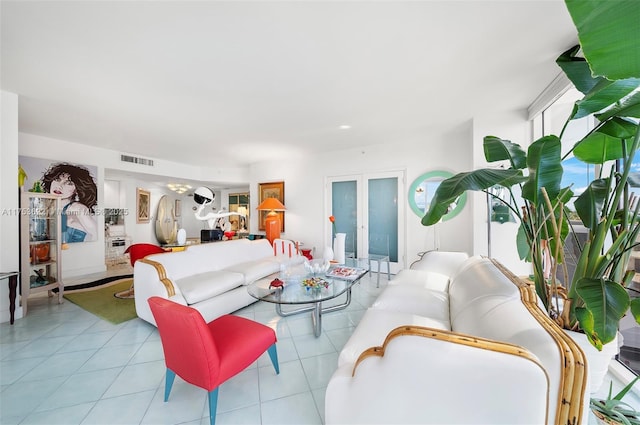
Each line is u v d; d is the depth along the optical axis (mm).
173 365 1469
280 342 2230
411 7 1434
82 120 3178
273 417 1423
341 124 3381
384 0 1386
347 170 4738
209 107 2801
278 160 5574
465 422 815
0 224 2551
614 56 720
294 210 5406
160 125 3373
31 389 1642
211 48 1790
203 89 2385
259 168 5848
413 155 4152
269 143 4297
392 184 4375
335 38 1693
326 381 1724
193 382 1382
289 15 1485
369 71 2102
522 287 1338
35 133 3709
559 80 2180
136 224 6539
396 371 885
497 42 1733
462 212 3814
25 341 2242
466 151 3742
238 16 1489
